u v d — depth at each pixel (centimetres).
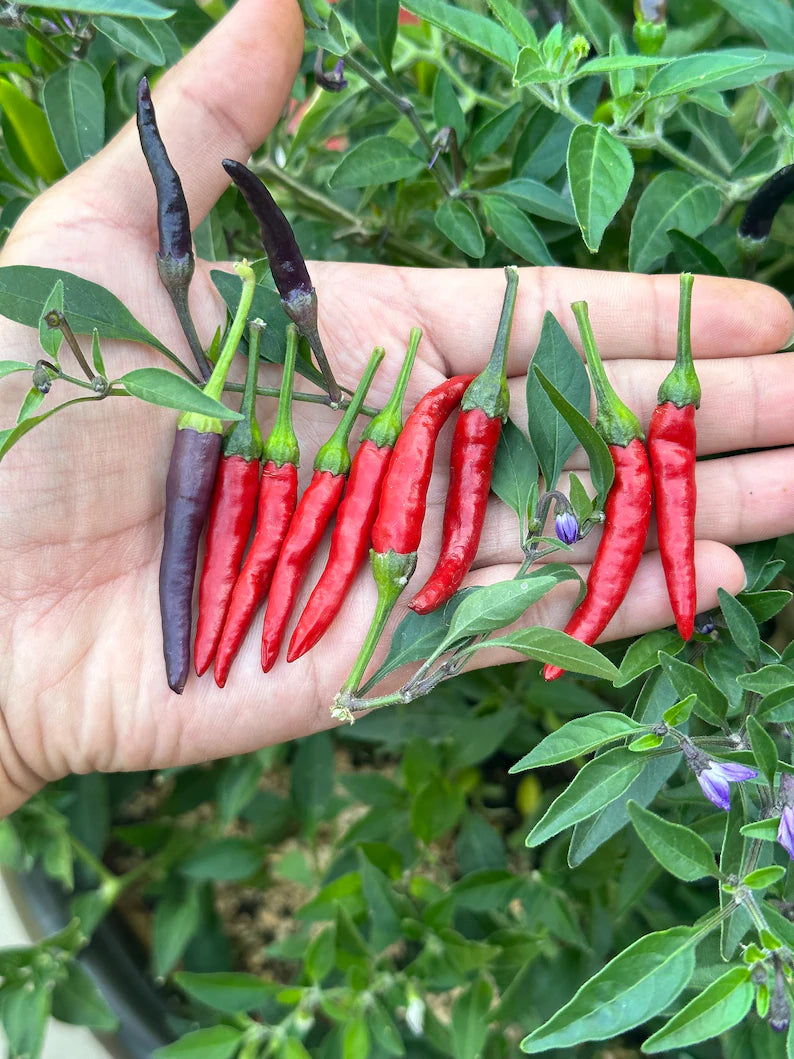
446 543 16
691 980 13
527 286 17
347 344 18
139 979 25
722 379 17
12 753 17
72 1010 20
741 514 17
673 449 16
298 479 18
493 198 17
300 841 29
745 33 19
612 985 11
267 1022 22
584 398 16
